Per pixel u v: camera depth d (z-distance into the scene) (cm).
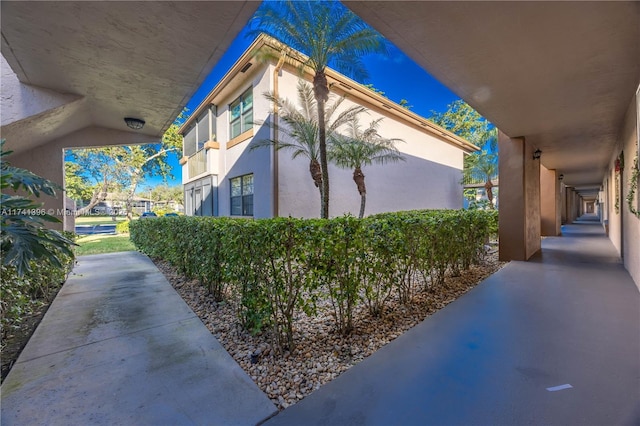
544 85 353
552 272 507
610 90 368
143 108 409
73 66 293
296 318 304
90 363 225
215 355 237
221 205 973
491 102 407
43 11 210
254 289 252
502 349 242
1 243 180
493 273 504
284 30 561
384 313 317
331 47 588
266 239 244
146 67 296
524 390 189
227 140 943
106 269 565
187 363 224
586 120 487
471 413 170
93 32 238
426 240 382
